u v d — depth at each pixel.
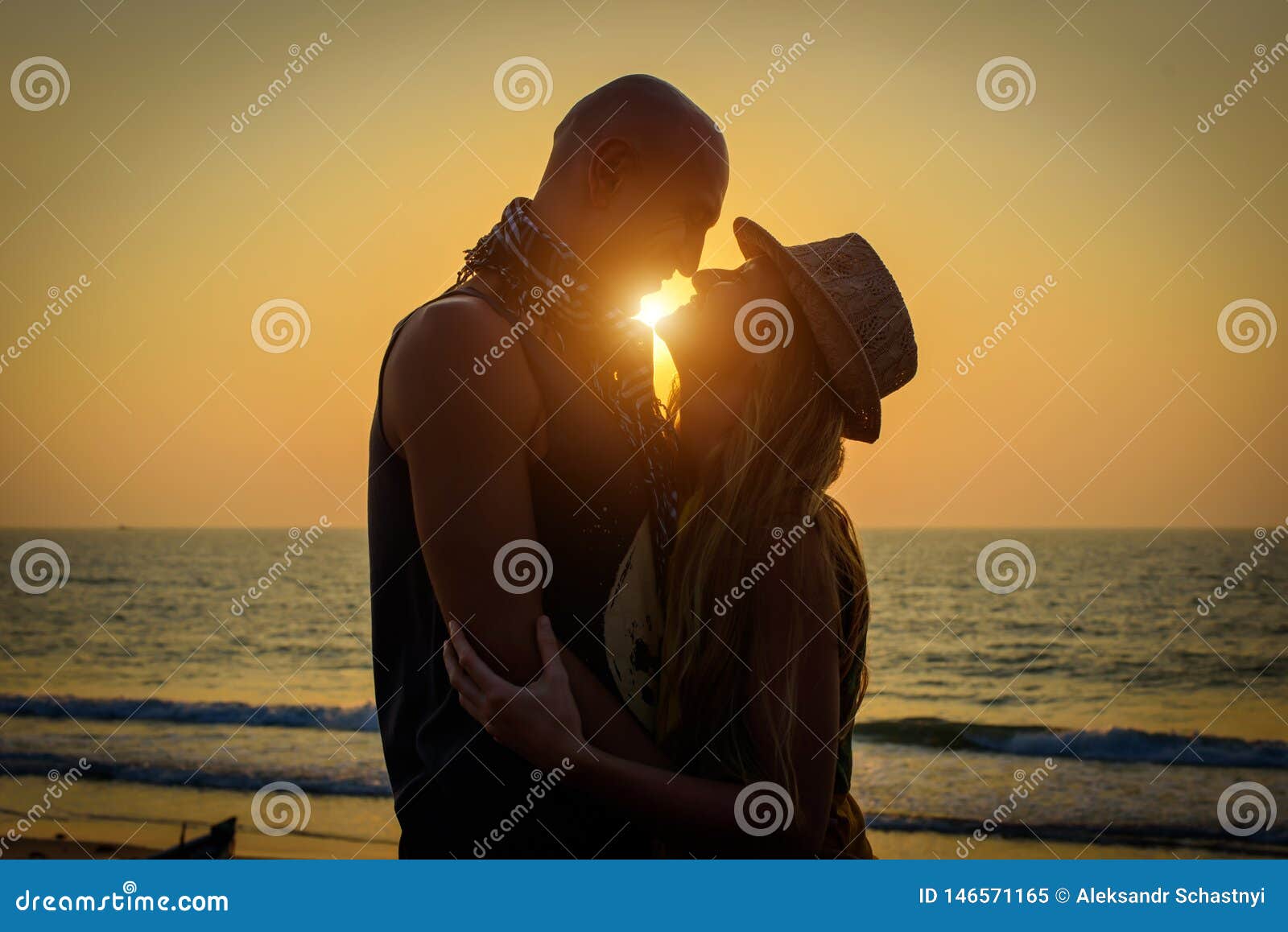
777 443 1.88
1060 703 18.59
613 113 1.77
